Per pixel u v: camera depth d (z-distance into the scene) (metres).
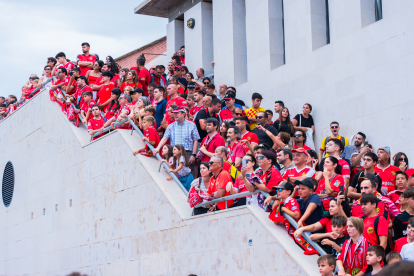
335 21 11.00
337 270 5.43
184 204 8.73
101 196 11.04
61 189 12.83
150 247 9.16
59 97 13.45
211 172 8.16
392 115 9.27
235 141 9.12
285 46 12.34
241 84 13.70
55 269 12.54
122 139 10.48
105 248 10.62
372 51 9.81
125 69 13.41
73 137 12.51
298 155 7.28
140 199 9.66
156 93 11.02
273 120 12.31
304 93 11.47
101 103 12.56
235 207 7.24
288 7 12.27
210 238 7.67
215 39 15.02
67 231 12.25
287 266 6.13
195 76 16.09
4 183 16.34
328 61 10.85
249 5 13.63
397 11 9.37
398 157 7.54
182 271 8.22
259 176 7.21
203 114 10.54
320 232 6.31
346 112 10.28
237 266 7.07
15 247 14.96
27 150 15.18
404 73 9.12
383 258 5.17
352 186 7.07
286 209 6.35
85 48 14.64
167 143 10.20
